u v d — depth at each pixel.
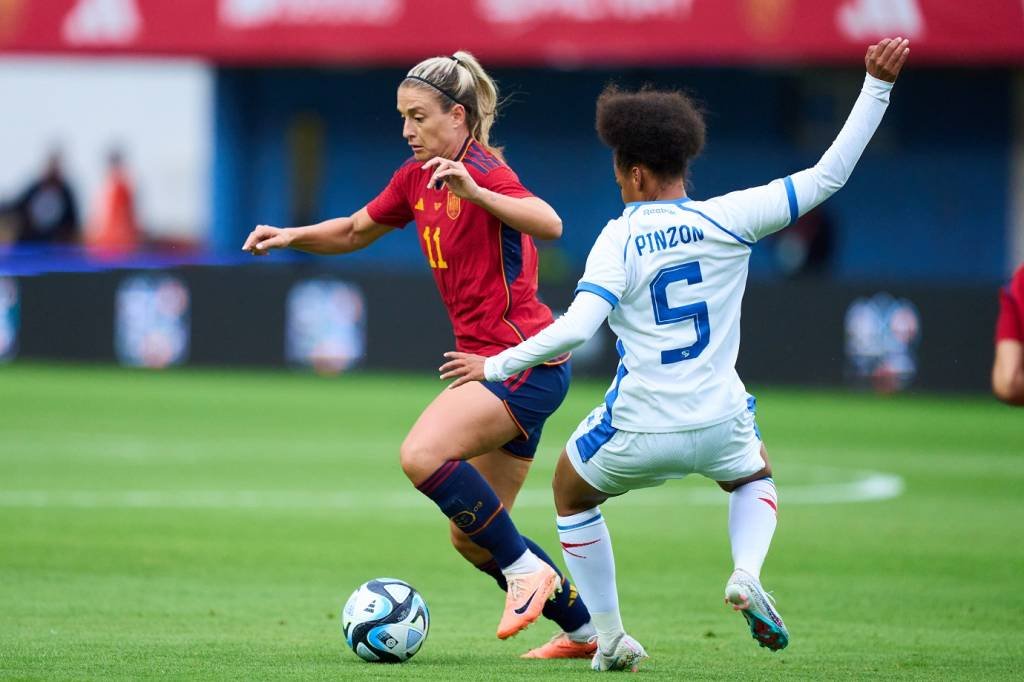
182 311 84.31
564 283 80.25
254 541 34.34
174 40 93.50
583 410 69.56
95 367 85.06
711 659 21.42
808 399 76.12
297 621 24.38
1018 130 98.69
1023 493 45.66
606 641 20.08
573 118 101.38
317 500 41.81
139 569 29.95
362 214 23.47
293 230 23.62
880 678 19.81
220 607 25.75
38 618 24.17
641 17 89.00
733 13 88.50
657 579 30.25
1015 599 27.97
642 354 18.80
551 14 89.81
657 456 18.89
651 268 18.66
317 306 83.12
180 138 129.50
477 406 20.91
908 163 100.12
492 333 21.73
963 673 20.31
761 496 19.20
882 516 40.47
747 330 79.44
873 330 78.12
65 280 85.06
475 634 23.92
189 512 38.94
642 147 18.81
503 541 20.58
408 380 81.50
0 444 53.97
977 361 77.06
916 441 59.94
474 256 21.52
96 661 20.12
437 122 21.59
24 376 79.94
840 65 94.38
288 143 103.50
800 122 99.81
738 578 17.98
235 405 68.38
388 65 98.56
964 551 34.38
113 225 105.94
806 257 92.62
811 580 30.22
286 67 102.50
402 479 46.62
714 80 99.69
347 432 59.12
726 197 19.03
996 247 99.81
